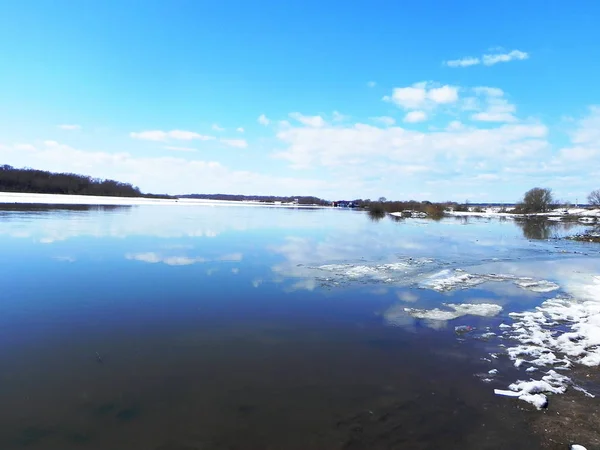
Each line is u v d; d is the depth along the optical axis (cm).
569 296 1298
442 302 1202
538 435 529
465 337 905
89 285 1291
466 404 608
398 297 1249
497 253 2280
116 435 515
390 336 906
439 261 1933
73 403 593
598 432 536
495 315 1077
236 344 841
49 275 1409
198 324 958
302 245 2422
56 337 855
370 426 545
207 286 1323
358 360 770
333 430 534
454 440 516
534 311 1121
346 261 1864
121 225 3203
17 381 659
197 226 3431
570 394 642
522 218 7212
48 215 3956
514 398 627
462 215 8125
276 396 626
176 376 688
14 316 980
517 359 774
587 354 799
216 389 645
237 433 524
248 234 2947
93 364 729
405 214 7338
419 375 709
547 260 2055
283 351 809
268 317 1024
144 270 1530
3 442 495
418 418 568
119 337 864
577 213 8312
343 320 1014
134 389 640
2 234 2391
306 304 1151
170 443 500
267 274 1534
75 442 498
